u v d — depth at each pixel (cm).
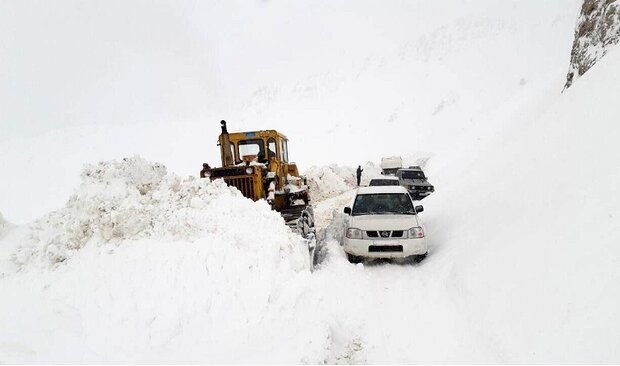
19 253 454
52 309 379
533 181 580
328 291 478
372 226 630
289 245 500
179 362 331
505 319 363
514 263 428
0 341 340
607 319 283
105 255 433
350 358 359
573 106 675
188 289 401
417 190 1633
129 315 374
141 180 543
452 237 660
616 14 866
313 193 1889
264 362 323
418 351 362
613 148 448
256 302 403
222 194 557
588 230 373
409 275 565
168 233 463
